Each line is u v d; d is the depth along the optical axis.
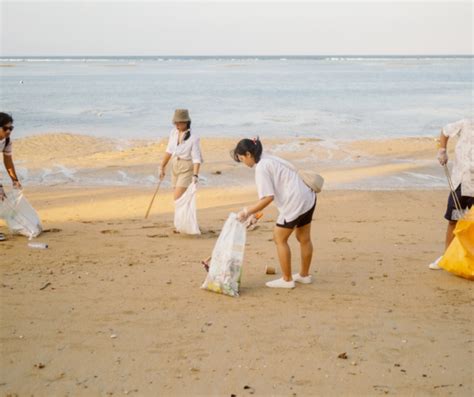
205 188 14.09
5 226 9.24
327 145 20.39
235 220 5.88
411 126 25.91
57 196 13.01
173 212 11.51
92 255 7.35
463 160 6.45
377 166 16.83
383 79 64.81
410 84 55.34
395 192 13.57
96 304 5.46
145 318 5.13
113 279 6.28
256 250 7.88
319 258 7.39
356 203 12.41
